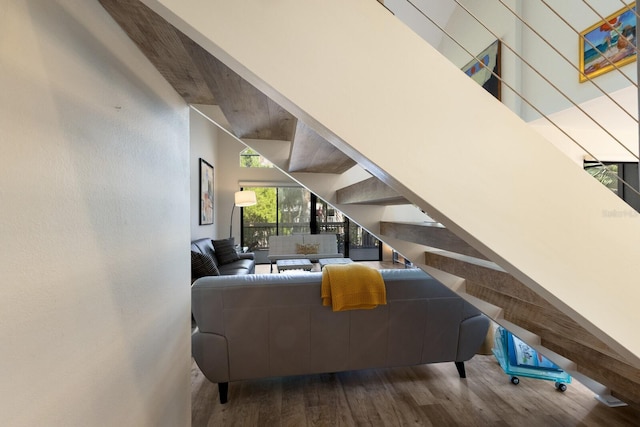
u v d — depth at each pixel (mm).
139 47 964
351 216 1957
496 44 2980
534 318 1323
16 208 517
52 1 604
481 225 705
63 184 633
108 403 785
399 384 1978
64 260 634
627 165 3062
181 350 1329
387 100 668
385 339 1893
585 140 2873
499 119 727
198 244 3777
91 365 718
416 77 686
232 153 6234
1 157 488
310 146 1348
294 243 5734
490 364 2256
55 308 608
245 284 1736
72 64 663
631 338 740
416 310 1897
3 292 491
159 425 1101
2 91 489
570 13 2244
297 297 1775
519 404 1775
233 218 6238
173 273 1253
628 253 753
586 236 744
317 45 636
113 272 815
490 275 1201
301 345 1811
